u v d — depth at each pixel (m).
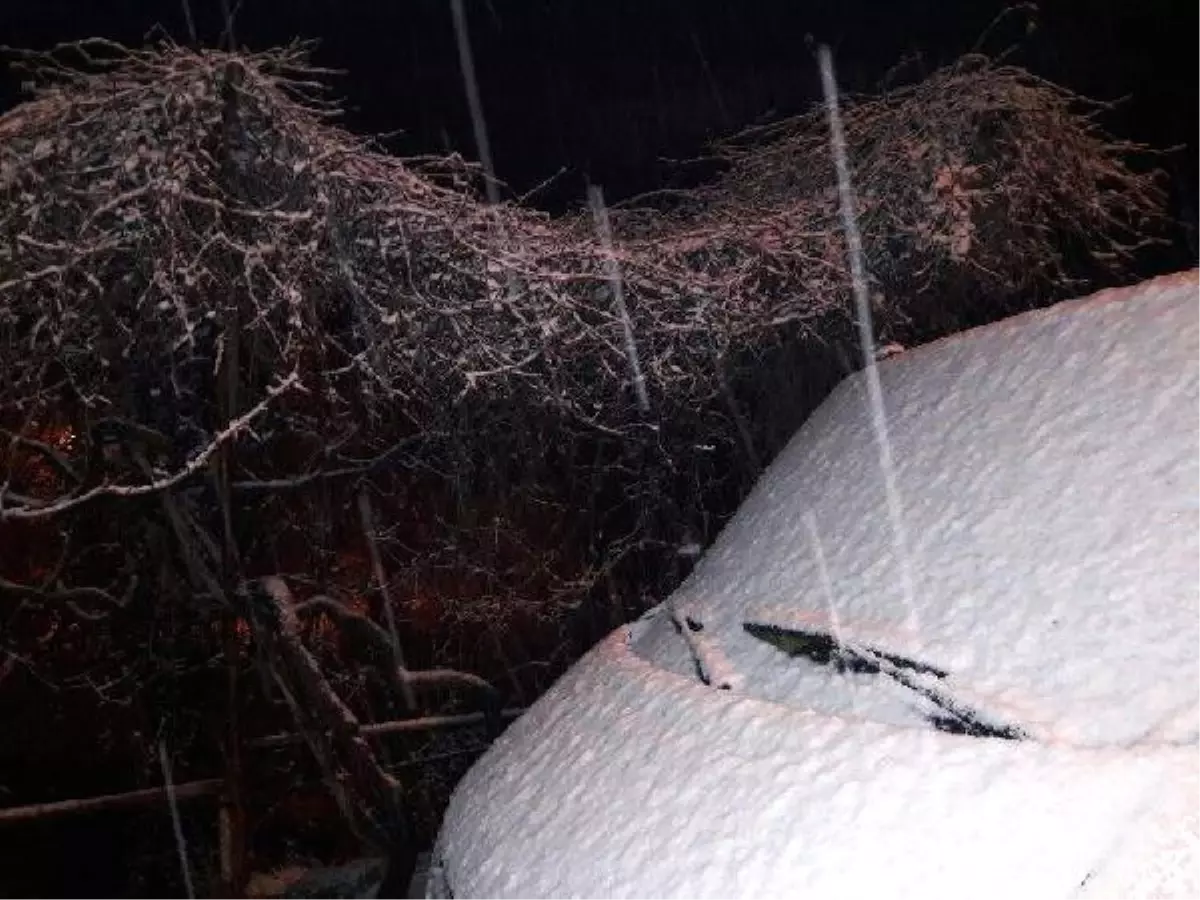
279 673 5.56
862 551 2.76
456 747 7.62
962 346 3.23
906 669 2.32
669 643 3.21
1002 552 2.42
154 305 5.08
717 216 7.76
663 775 2.46
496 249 5.96
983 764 2.00
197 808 7.34
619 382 7.14
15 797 7.32
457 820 3.07
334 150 5.41
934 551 2.57
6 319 5.08
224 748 6.11
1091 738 1.98
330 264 5.59
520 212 6.43
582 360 7.03
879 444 3.11
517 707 7.78
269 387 5.36
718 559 3.39
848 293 7.48
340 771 6.02
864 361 7.59
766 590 2.95
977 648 2.26
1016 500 2.52
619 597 8.57
